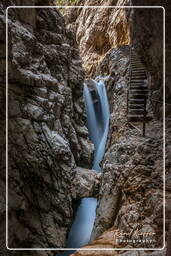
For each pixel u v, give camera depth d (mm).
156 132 7711
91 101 13156
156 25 5258
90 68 21484
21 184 7125
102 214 6445
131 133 8203
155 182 5684
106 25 21625
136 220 4988
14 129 7082
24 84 7715
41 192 7711
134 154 6812
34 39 8859
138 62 11234
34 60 8805
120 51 14703
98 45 22219
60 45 11016
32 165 7383
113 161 7547
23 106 7586
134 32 6109
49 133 8211
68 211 8109
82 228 8023
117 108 10961
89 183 8945
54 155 8102
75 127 11109
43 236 7309
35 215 7469
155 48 5742
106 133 12531
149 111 9312
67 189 8445
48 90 8914
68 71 11406
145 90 10117
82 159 10734
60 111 9391
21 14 8695
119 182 6480
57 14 11711
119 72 12812
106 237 4996
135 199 5605
